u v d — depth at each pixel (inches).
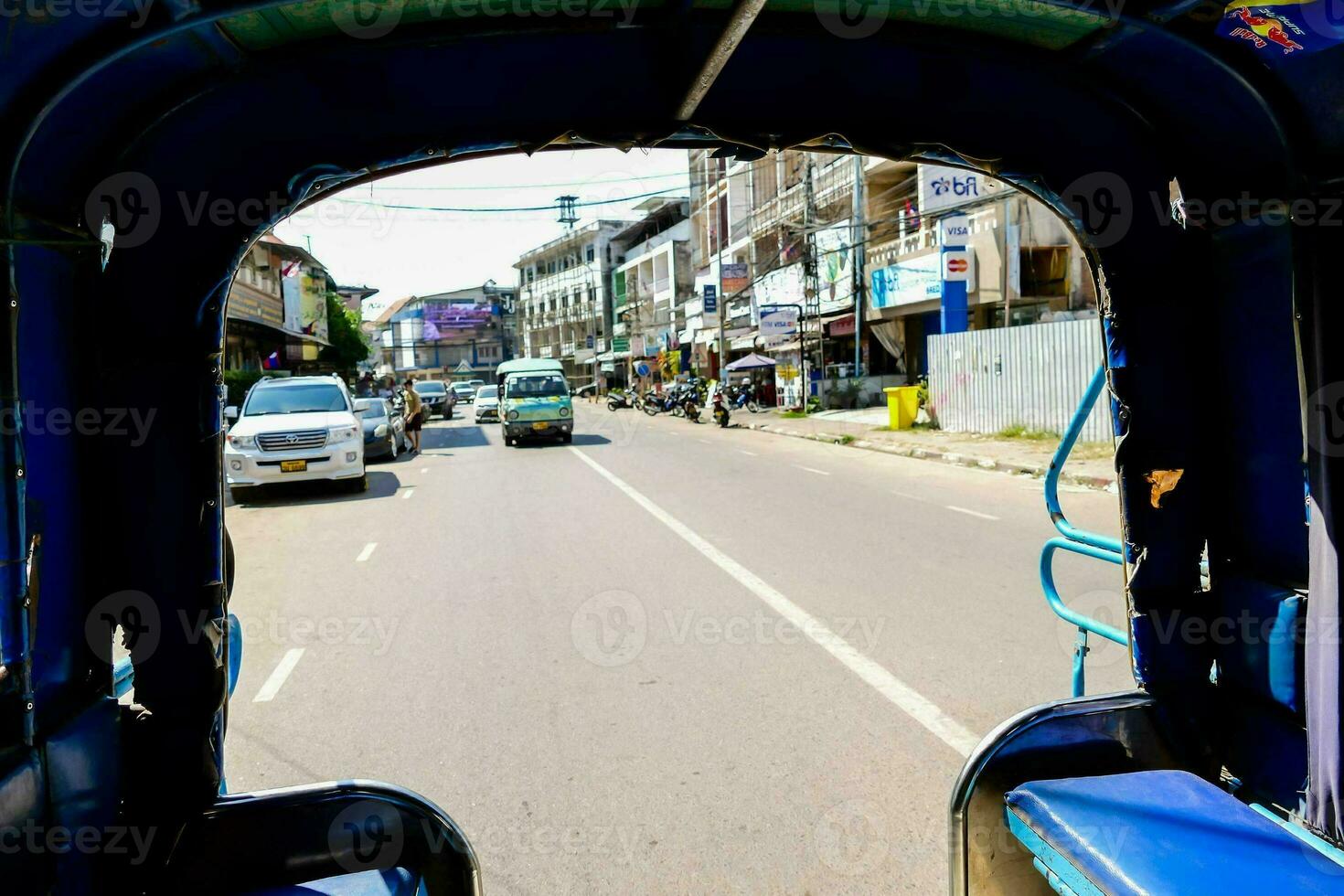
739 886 110.3
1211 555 87.0
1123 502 86.7
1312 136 70.3
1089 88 80.7
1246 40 65.6
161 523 75.1
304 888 72.8
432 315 2898.6
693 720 162.6
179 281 73.7
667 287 1685.5
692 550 311.1
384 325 2994.6
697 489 466.6
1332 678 70.4
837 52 77.8
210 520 75.4
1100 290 86.3
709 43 71.7
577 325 2343.8
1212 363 85.5
